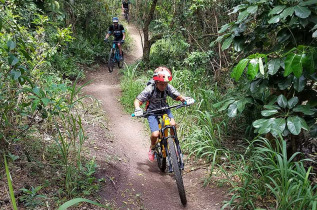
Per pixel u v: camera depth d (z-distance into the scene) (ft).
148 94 13.51
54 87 12.40
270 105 12.17
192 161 16.21
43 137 14.10
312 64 9.75
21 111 12.50
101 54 40.45
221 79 24.97
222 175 14.37
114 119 21.40
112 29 35.22
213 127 18.20
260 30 13.42
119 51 35.86
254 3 12.09
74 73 29.60
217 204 12.16
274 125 11.28
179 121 20.26
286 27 12.39
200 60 27.53
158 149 14.49
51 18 29.32
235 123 18.62
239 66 10.26
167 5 36.32
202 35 29.17
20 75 10.23
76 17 39.99
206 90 23.24
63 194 10.89
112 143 17.10
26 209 9.66
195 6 27.84
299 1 11.09
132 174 14.06
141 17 54.65
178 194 13.12
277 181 12.32
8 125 11.64
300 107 11.59
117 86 30.12
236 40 13.32
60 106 12.51
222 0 28.07
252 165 13.41
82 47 37.24
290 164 12.43
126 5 60.64
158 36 35.73
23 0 23.91
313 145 16.26
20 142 12.94
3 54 11.84
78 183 11.60
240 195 12.17
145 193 12.69
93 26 43.47
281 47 13.24
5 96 12.43
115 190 12.26
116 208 11.09
